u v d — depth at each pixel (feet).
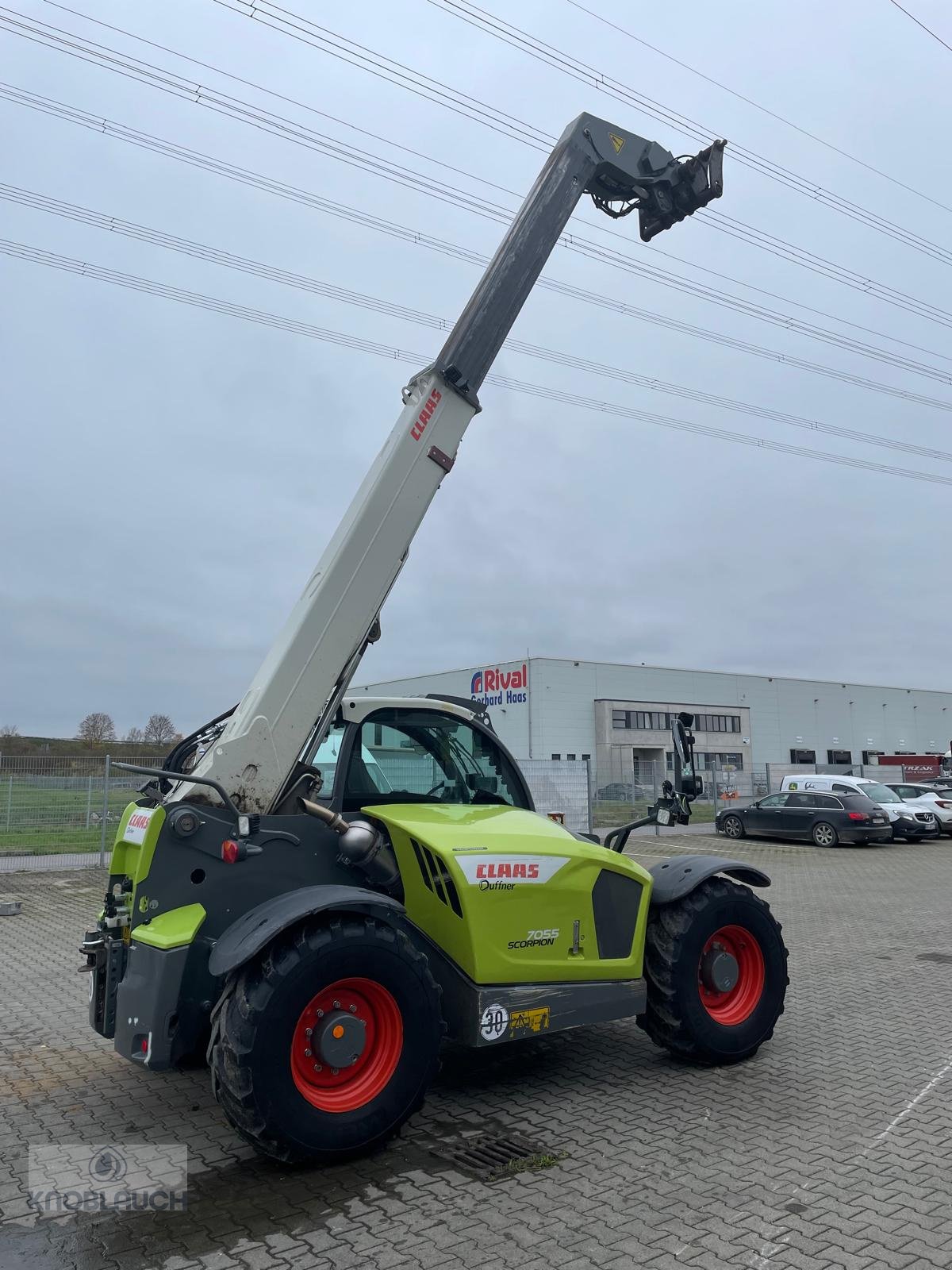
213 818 12.92
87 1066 16.72
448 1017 13.78
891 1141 13.06
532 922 14.29
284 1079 11.46
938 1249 10.02
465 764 16.92
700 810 95.20
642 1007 15.60
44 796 51.52
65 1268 9.62
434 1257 9.82
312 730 14.10
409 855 14.21
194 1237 10.29
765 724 162.09
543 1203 11.08
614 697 142.92
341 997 12.35
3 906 34.22
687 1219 10.68
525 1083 15.67
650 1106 14.46
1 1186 11.66
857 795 68.33
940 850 65.72
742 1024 16.72
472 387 15.81
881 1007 21.09
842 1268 9.61
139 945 12.37
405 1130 13.46
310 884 13.57
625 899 15.66
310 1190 11.47
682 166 20.42
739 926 17.03
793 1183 11.65
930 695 190.70
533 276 17.15
